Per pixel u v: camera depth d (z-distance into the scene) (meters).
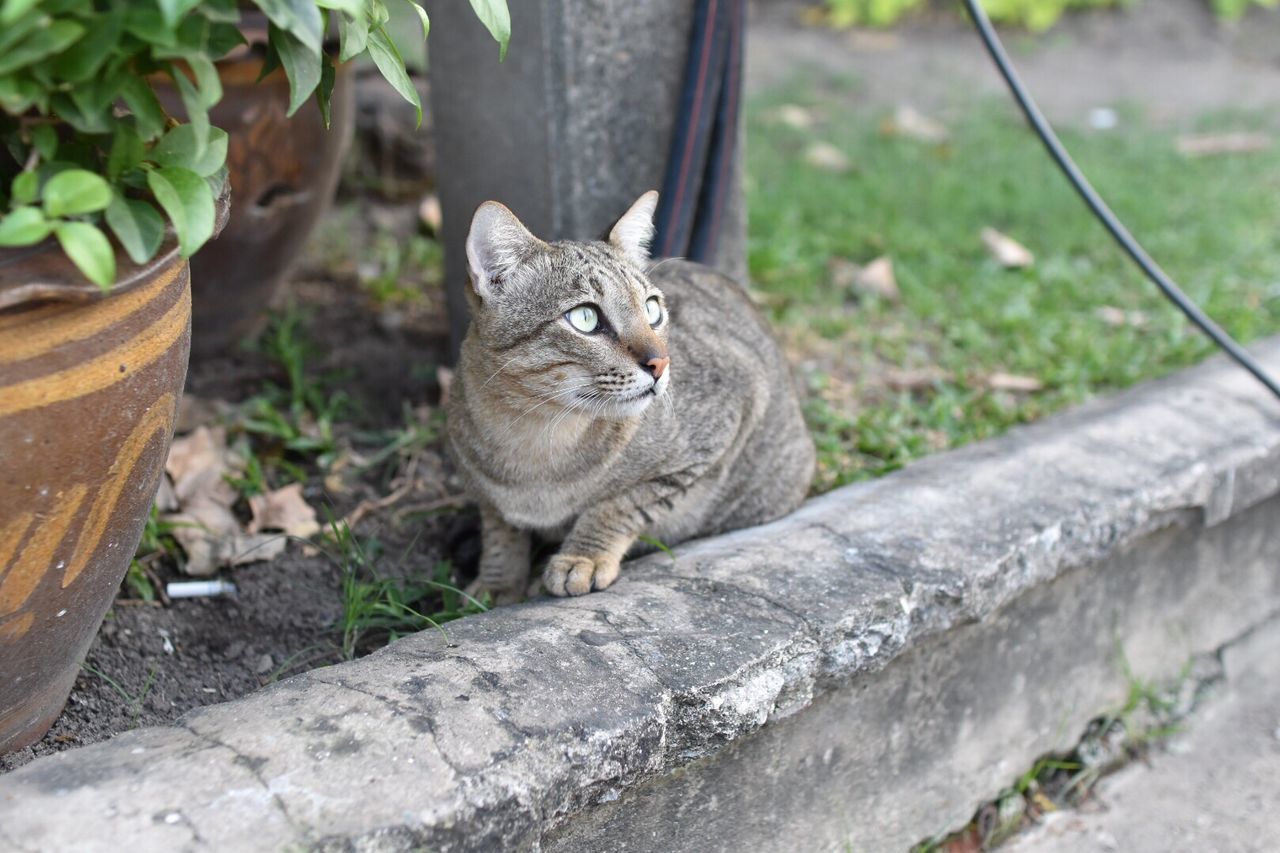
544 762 0.99
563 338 1.15
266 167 1.39
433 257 1.75
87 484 0.95
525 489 1.20
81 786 0.94
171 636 1.17
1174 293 1.47
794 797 1.17
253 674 1.16
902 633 1.15
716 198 1.43
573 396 1.15
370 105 1.84
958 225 1.97
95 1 0.90
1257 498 1.40
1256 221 2.10
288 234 1.45
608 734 1.02
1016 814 1.31
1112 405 1.45
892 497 1.27
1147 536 1.35
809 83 2.80
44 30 0.87
